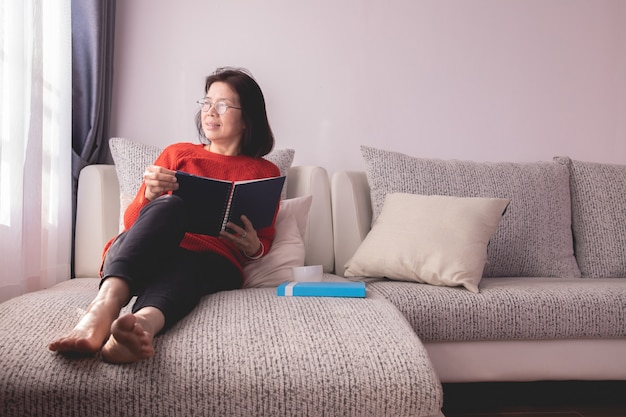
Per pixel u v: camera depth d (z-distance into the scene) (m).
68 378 1.11
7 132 1.80
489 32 2.88
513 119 2.89
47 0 2.08
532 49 2.89
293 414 1.17
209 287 1.68
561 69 2.90
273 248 2.02
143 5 2.69
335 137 2.80
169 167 1.99
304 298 1.58
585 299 1.80
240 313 1.41
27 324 1.31
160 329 1.26
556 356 1.81
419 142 2.85
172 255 1.49
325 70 2.79
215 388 1.15
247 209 1.76
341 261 2.36
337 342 1.27
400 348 1.28
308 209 2.23
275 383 1.17
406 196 2.24
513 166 2.50
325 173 2.45
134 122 2.69
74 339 1.13
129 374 1.14
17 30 1.81
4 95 1.79
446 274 1.91
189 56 2.72
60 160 2.19
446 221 2.06
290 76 2.77
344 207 2.41
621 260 2.40
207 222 1.69
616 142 2.93
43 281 2.03
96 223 2.26
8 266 1.82
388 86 2.83
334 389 1.18
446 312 1.74
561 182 2.49
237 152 2.09
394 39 2.83
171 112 2.71
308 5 2.78
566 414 1.86
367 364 1.22
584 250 2.44
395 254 2.03
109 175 2.34
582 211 2.49
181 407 1.14
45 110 2.06
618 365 1.83
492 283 2.02
